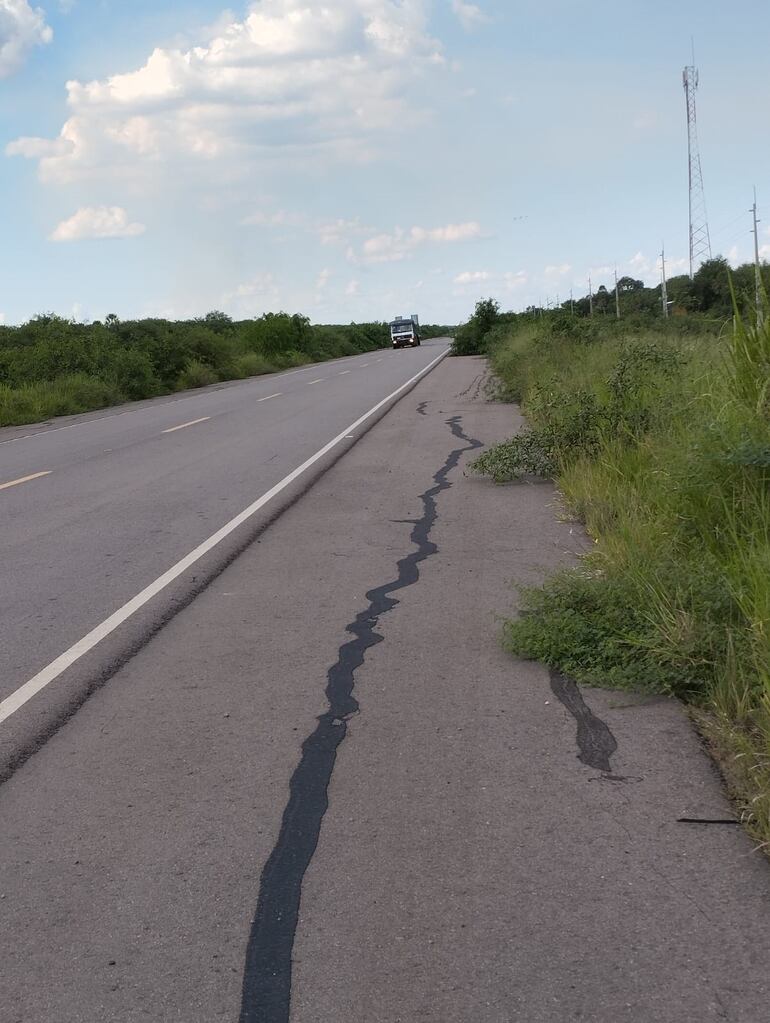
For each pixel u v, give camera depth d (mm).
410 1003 2896
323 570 7965
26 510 11438
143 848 3850
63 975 3104
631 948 3078
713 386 8680
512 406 21188
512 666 5605
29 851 3869
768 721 4207
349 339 100188
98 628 6711
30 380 32875
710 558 6062
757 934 3115
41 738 4949
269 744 4742
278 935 3256
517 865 3586
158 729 4988
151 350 40031
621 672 5234
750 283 8227
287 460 14461
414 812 4016
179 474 13656
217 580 7832
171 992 3000
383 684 5430
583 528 8859
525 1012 2830
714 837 3709
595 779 4215
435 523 9500
